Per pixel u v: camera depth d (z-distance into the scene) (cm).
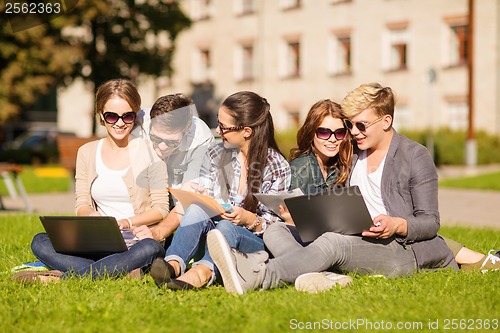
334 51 4122
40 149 3984
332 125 622
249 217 602
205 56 4772
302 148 648
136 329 459
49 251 621
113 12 3788
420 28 3778
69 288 558
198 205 588
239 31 4538
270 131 622
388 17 3891
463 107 3675
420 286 553
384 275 599
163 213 639
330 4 4119
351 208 570
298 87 4269
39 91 3522
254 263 555
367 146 617
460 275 594
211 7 4688
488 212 1453
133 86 639
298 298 521
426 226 593
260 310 493
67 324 469
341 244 581
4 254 748
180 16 3909
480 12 3556
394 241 601
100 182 645
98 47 3884
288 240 589
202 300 520
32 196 1819
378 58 3938
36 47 3350
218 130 614
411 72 3812
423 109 3781
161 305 507
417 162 611
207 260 572
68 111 5481
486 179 2262
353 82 4034
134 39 3853
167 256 572
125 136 644
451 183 2155
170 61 4000
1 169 1366
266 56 4406
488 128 3547
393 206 614
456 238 883
